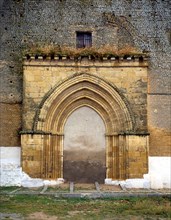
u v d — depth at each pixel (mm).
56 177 20172
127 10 21609
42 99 19969
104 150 20719
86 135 20797
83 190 17891
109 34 21406
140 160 19719
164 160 20312
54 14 21484
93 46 21297
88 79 20203
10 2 21516
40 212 13570
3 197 16297
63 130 20703
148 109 20672
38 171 19578
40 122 19797
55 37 21297
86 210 14039
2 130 20344
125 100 20078
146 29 21469
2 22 21312
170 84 20938
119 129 20266
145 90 20141
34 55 20000
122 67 20281
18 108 20562
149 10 21672
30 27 21344
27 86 20000
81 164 20609
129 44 21328
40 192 17141
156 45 21297
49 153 19938
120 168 19969
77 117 20891
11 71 20875
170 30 21484
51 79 20109
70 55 20094
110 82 20234
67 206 14695
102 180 20500
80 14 21531
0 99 20562
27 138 19656
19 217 12742
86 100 20766
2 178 19891
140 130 19953
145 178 19641
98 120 20891
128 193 16969
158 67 21062
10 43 21141
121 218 12758
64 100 20406
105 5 21641
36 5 21547
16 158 20125
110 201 15844
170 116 20703
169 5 21641
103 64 20266
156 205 15062
